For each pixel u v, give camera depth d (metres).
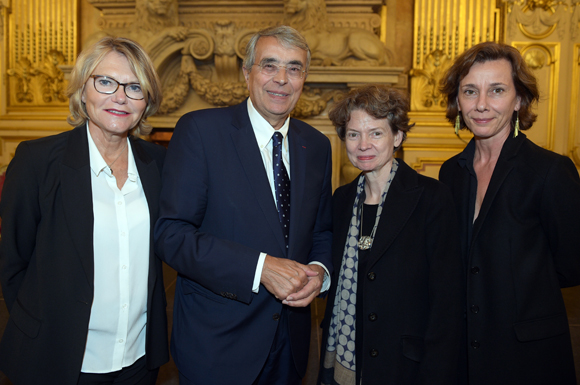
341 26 5.70
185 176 1.39
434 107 5.77
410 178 1.44
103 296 1.30
